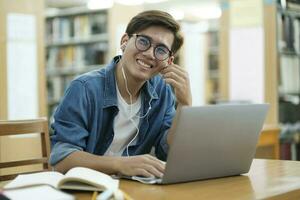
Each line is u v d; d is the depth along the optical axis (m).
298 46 4.04
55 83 5.98
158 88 1.80
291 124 3.99
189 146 1.27
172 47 1.61
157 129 1.77
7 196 0.97
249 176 1.42
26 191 1.03
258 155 3.46
